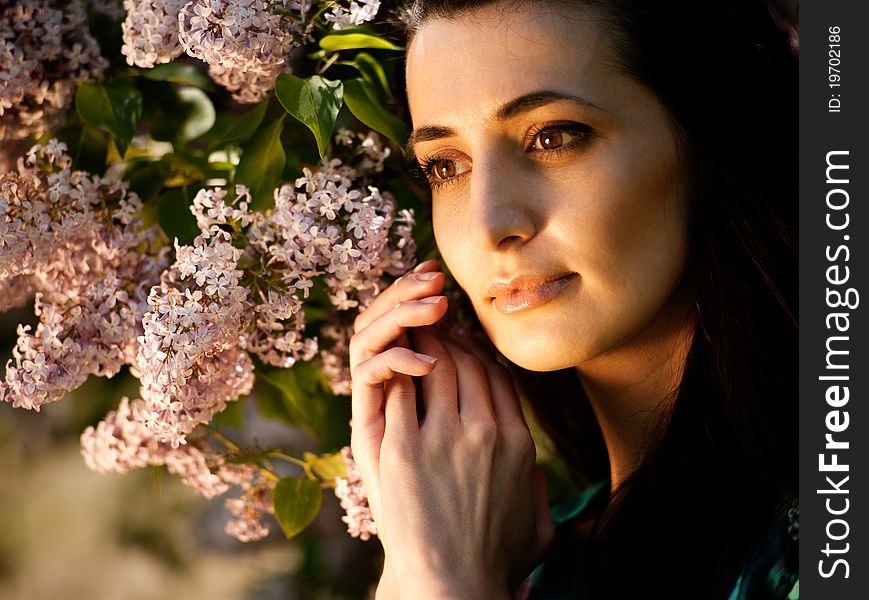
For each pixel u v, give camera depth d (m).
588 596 1.43
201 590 3.38
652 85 1.24
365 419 1.42
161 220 1.44
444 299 1.38
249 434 2.18
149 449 1.51
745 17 1.36
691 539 1.35
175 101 1.56
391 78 1.48
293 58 1.52
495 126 1.24
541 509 1.44
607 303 1.24
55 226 1.36
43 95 1.47
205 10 1.28
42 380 1.34
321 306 1.56
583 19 1.22
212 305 1.28
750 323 1.32
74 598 4.04
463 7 1.25
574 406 1.74
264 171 1.38
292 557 2.69
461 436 1.37
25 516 4.17
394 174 1.53
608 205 1.22
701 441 1.36
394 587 1.36
